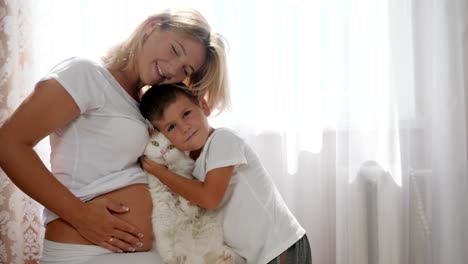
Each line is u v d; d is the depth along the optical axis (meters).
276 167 2.23
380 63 2.20
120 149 1.55
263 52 2.19
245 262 1.62
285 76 2.19
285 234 1.58
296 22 2.19
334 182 2.29
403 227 2.22
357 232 2.19
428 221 2.24
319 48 2.20
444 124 2.22
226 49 1.91
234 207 1.60
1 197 1.99
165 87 1.63
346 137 2.20
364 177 2.19
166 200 1.56
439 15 2.21
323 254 2.30
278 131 2.22
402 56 2.21
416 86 2.23
